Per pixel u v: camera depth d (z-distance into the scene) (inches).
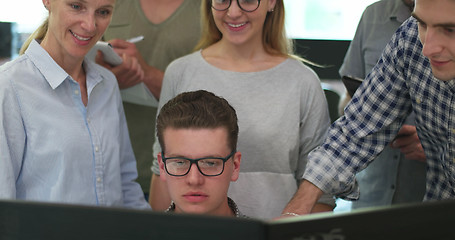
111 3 69.3
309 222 37.6
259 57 86.5
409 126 86.6
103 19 69.8
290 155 83.4
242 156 82.4
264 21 87.1
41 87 68.5
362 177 102.8
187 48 108.0
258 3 80.4
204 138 65.9
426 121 73.3
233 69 85.2
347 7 176.7
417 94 71.9
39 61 69.0
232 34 82.0
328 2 174.7
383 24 99.4
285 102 83.0
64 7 66.7
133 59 95.8
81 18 67.0
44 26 72.9
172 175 66.7
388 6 99.4
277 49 88.4
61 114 69.3
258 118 82.4
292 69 85.5
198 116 66.5
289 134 82.7
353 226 38.8
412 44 69.7
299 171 86.5
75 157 69.5
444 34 54.0
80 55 69.6
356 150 77.8
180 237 38.5
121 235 39.5
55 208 40.4
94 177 72.1
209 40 90.7
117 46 100.0
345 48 132.2
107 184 73.7
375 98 75.6
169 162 66.8
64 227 40.4
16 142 65.5
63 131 68.7
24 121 66.4
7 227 41.4
